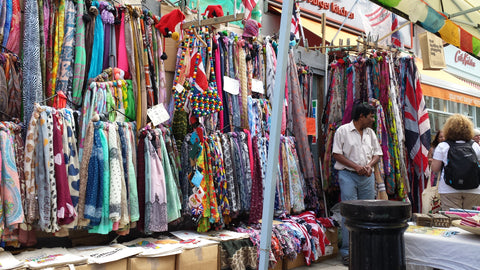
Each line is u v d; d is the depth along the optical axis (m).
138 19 3.75
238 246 3.81
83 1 3.44
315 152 5.59
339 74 5.72
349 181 4.79
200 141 3.88
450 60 11.27
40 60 3.18
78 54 3.34
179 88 3.95
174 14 3.79
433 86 8.23
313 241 4.59
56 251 3.09
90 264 2.88
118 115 3.54
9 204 2.81
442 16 4.30
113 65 3.62
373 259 1.95
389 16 9.85
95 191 3.17
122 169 3.37
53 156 2.99
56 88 3.25
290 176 4.79
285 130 5.01
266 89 4.94
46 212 2.93
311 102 5.59
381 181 5.09
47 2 3.23
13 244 2.97
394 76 5.73
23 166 2.96
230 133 4.28
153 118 3.70
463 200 4.16
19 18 3.12
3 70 2.96
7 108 2.99
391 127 5.52
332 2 8.25
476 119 11.49
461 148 4.11
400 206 1.94
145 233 3.56
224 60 4.44
